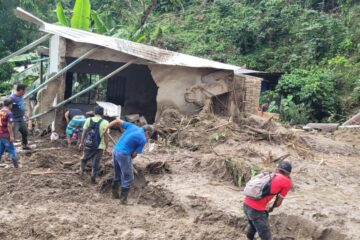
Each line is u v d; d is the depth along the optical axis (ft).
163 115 46.34
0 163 36.04
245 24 101.45
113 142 39.68
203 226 26.32
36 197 29.48
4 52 86.12
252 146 41.75
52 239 23.77
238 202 28.96
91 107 57.67
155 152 38.60
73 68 56.34
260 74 90.94
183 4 129.90
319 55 91.76
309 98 78.74
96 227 25.48
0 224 24.91
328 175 36.78
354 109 78.64
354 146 52.21
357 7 98.94
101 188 32.12
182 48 112.06
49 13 98.48
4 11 86.69
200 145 41.04
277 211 27.09
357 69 84.79
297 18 102.83
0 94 74.38
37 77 68.39
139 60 46.34
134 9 100.12
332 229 25.13
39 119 45.68
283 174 22.08
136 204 30.55
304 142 46.57
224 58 101.71
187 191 30.53
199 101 47.73
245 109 50.47
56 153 38.27
